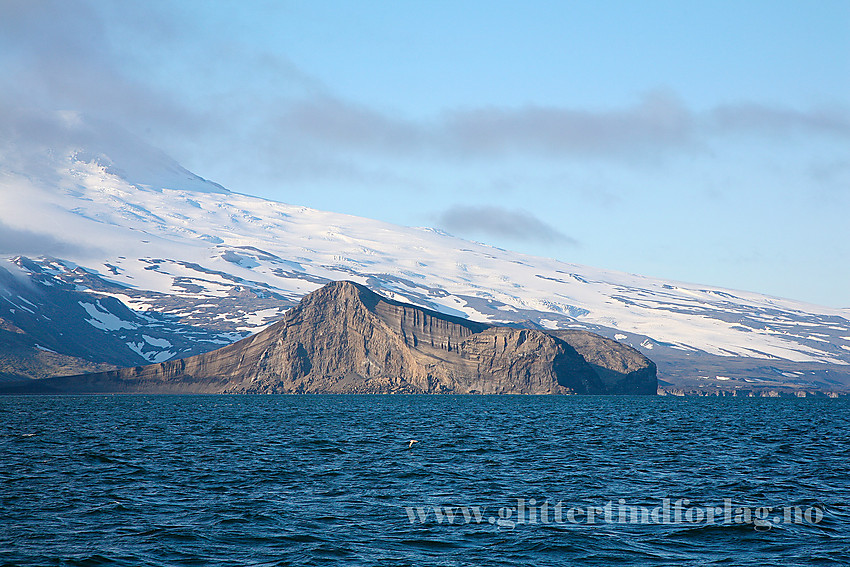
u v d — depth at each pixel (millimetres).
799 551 37562
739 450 80438
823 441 92688
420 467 64875
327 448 80188
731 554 37219
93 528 41656
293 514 45312
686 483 56625
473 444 85750
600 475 60625
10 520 43250
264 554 37188
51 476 58281
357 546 38531
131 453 74062
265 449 78750
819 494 51906
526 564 35688
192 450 77438
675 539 39875
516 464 67375
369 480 57531
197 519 43906
